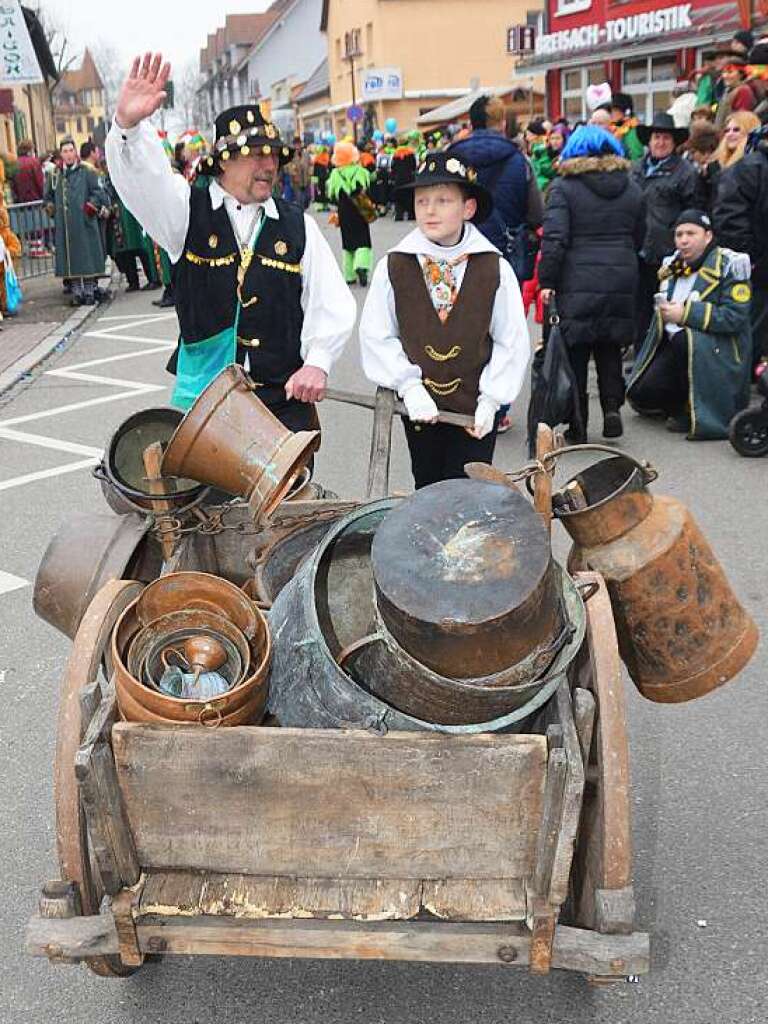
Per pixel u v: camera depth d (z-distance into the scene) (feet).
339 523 8.77
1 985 9.65
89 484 23.82
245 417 10.06
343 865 7.75
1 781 12.67
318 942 7.66
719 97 39.65
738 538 18.81
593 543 9.71
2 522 21.52
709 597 9.77
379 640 7.84
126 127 12.15
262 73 293.23
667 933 9.94
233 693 7.68
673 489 21.48
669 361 24.97
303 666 8.22
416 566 7.70
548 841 7.38
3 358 38.50
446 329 13.29
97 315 48.67
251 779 7.54
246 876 7.85
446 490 8.33
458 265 13.34
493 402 13.29
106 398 32.27
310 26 257.75
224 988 9.52
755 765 12.48
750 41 41.98
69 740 8.09
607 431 24.80
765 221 25.82
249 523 10.68
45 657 15.74
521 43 114.83
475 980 9.51
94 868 8.52
